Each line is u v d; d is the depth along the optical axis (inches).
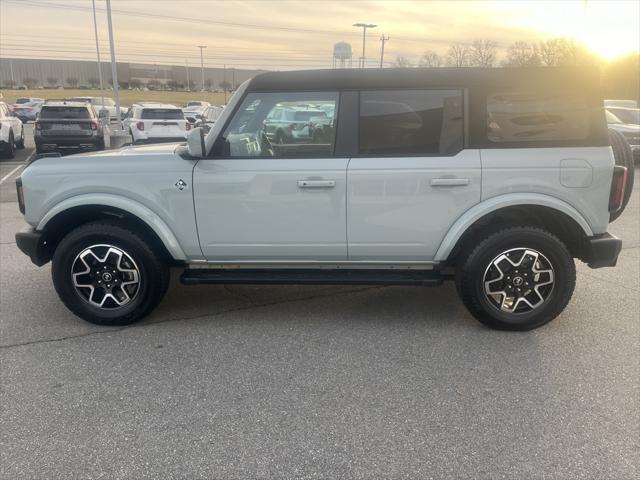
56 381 134.4
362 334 161.2
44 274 217.9
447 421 117.0
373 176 152.0
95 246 161.2
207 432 113.8
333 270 164.9
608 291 195.2
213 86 3934.5
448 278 164.4
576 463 103.3
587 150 151.0
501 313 158.6
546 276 156.7
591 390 128.9
